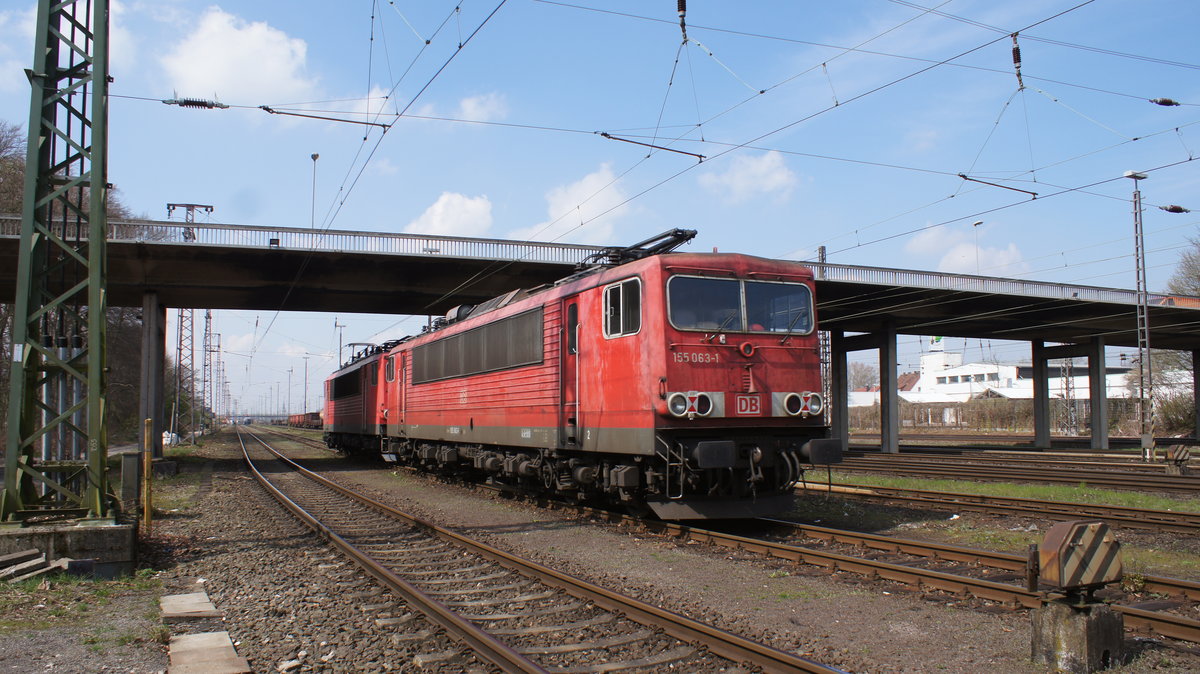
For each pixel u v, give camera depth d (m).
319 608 7.61
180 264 23.31
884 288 25.86
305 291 27.41
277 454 38.41
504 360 15.34
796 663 5.37
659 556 9.91
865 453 32.09
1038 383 38.78
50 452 12.16
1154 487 16.59
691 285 11.15
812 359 11.84
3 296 26.62
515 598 7.78
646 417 10.85
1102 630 5.55
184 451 43.69
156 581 9.06
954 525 12.22
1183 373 55.41
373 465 29.53
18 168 39.97
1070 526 5.66
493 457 16.39
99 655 6.16
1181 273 52.88
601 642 6.30
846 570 8.66
